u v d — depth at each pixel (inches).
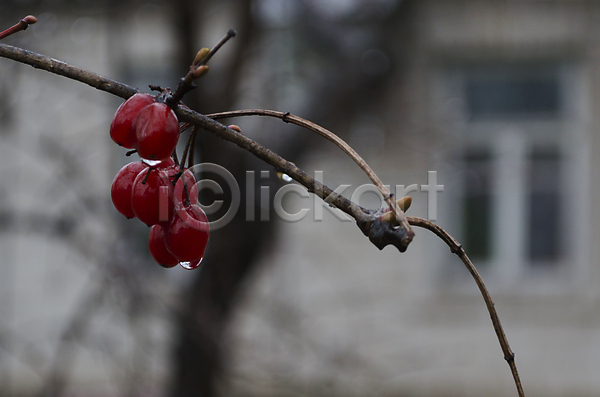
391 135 153.8
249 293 168.4
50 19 137.2
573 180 268.4
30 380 216.1
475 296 262.5
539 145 269.6
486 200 269.9
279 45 143.9
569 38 252.4
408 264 256.8
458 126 250.8
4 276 238.7
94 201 136.3
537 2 248.5
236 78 123.0
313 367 181.0
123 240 130.1
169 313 124.6
